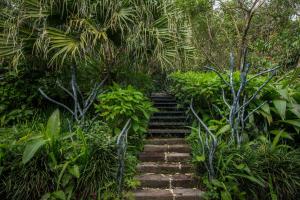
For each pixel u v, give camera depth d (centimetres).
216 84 433
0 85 488
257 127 402
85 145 310
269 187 313
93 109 479
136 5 434
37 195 305
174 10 469
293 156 341
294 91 425
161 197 321
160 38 439
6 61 457
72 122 414
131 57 459
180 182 348
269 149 339
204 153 337
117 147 316
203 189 338
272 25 702
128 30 420
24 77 495
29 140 321
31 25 420
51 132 323
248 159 323
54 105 504
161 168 377
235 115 387
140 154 410
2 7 429
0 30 417
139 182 337
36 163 307
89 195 304
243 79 363
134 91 409
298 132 379
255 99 405
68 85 498
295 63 650
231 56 387
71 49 387
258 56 654
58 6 414
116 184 309
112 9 414
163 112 577
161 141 451
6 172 309
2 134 373
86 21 402
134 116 391
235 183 312
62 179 303
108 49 422
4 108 473
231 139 352
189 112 506
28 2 410
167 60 436
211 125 402
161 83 864
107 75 464
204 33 821
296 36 661
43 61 457
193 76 528
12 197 300
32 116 472
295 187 315
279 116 407
